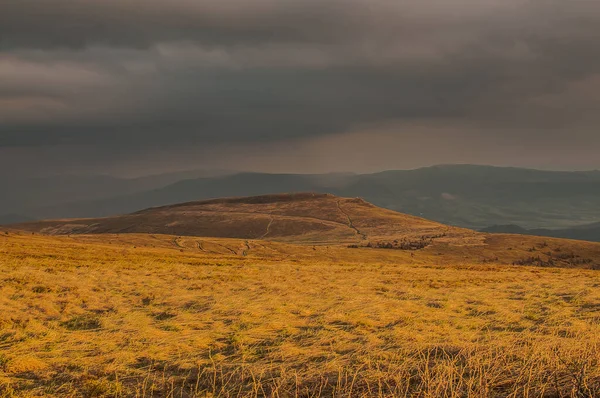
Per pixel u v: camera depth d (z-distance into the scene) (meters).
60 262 45.12
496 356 12.21
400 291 30.73
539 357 12.26
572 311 22.08
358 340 16.06
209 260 61.94
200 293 28.42
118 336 16.47
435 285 35.25
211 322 19.45
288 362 13.22
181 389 11.03
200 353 14.55
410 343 14.91
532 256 188.25
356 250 184.12
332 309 22.22
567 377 10.90
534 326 18.30
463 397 10.13
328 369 12.36
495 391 10.42
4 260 42.75
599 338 14.30
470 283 37.03
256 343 15.78
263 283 34.53
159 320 20.17
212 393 10.77
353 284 35.03
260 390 10.95
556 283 36.50
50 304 22.42
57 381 11.71
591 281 38.50
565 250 196.25
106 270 39.91
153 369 12.91
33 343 15.01
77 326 18.78
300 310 22.31
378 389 10.79
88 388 11.02
